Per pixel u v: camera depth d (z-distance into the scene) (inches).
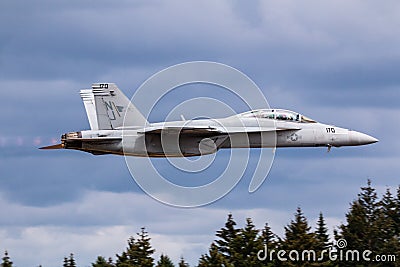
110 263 6107.3
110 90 6909.5
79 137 6791.3
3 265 5949.8
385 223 6378.0
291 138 7170.3
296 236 6028.5
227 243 6131.9
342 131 7293.3
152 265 5910.4
